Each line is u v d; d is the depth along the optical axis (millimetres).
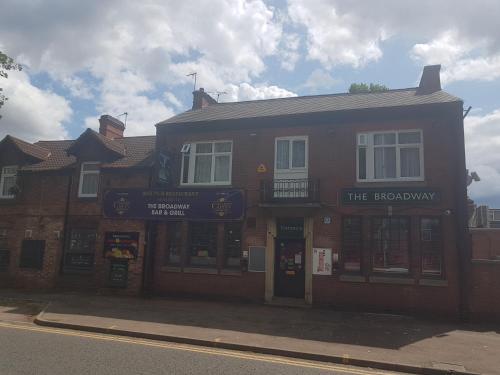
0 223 18516
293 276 14625
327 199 14320
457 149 13383
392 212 13578
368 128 14383
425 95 15188
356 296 13508
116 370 6660
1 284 17891
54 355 7477
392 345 9312
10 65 17406
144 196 16156
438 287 12867
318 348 8773
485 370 7676
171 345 8914
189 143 16391
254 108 17297
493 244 24609
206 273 15180
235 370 7062
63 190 17781
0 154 19391
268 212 14789
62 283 17000
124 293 15867
